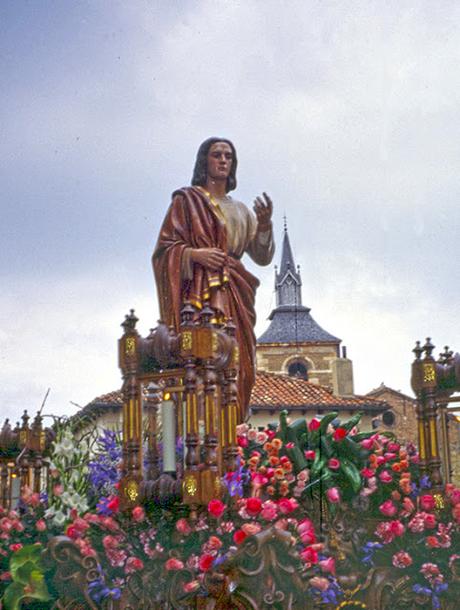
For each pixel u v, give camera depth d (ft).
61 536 20.38
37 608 19.77
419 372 24.50
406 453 24.31
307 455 23.76
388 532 21.67
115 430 26.71
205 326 22.67
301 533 20.18
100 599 20.08
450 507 22.88
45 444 30.71
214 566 19.58
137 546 21.18
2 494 30.22
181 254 34.86
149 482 22.44
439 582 21.12
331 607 20.04
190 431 22.06
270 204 37.42
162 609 20.16
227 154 37.06
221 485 21.62
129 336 23.50
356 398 68.85
